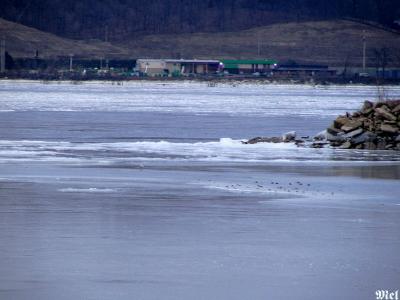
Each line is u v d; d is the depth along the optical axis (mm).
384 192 63500
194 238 46250
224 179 70500
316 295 36156
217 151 96000
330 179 70875
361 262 41344
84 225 49406
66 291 36469
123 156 89688
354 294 36312
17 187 64438
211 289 36938
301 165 81500
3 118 160000
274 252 43219
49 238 45719
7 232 47188
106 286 37219
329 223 50625
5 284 37344
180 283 37781
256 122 157000
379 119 103562
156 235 46844
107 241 45188
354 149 99125
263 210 55062
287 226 49656
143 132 129375
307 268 40281
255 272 39562
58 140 112188
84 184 66625
